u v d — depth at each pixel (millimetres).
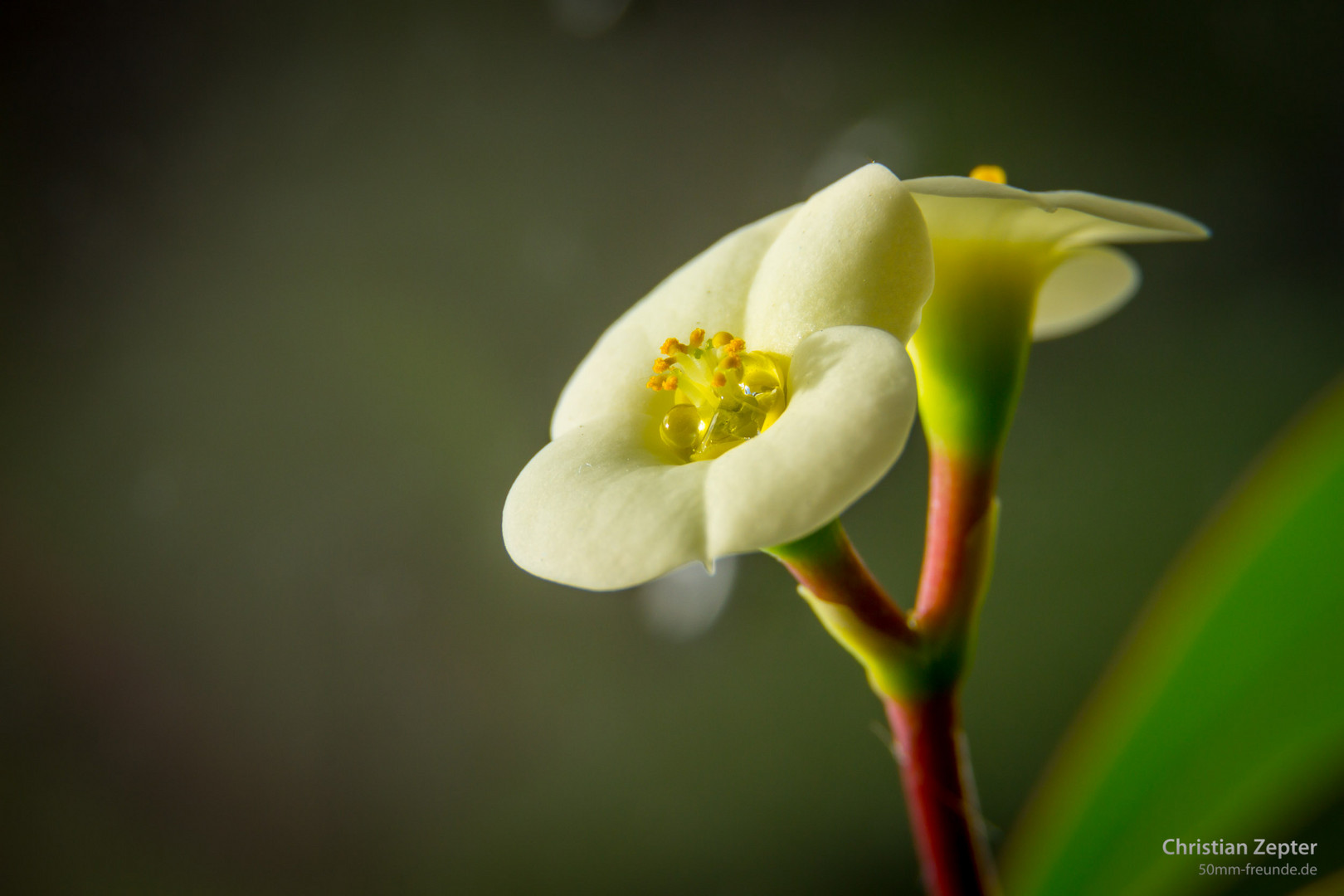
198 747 199
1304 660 98
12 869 191
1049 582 184
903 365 87
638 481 88
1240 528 101
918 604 93
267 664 201
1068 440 190
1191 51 187
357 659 202
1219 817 98
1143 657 101
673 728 192
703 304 95
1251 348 184
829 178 199
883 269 90
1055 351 192
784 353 91
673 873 186
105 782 197
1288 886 118
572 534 87
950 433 94
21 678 197
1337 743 97
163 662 201
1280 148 185
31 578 199
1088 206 91
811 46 201
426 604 202
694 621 193
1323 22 180
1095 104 191
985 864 92
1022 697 180
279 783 198
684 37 205
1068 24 191
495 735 198
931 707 92
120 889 192
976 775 179
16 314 205
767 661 190
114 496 205
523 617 200
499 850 193
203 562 204
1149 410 187
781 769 186
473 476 204
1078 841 99
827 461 86
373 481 205
